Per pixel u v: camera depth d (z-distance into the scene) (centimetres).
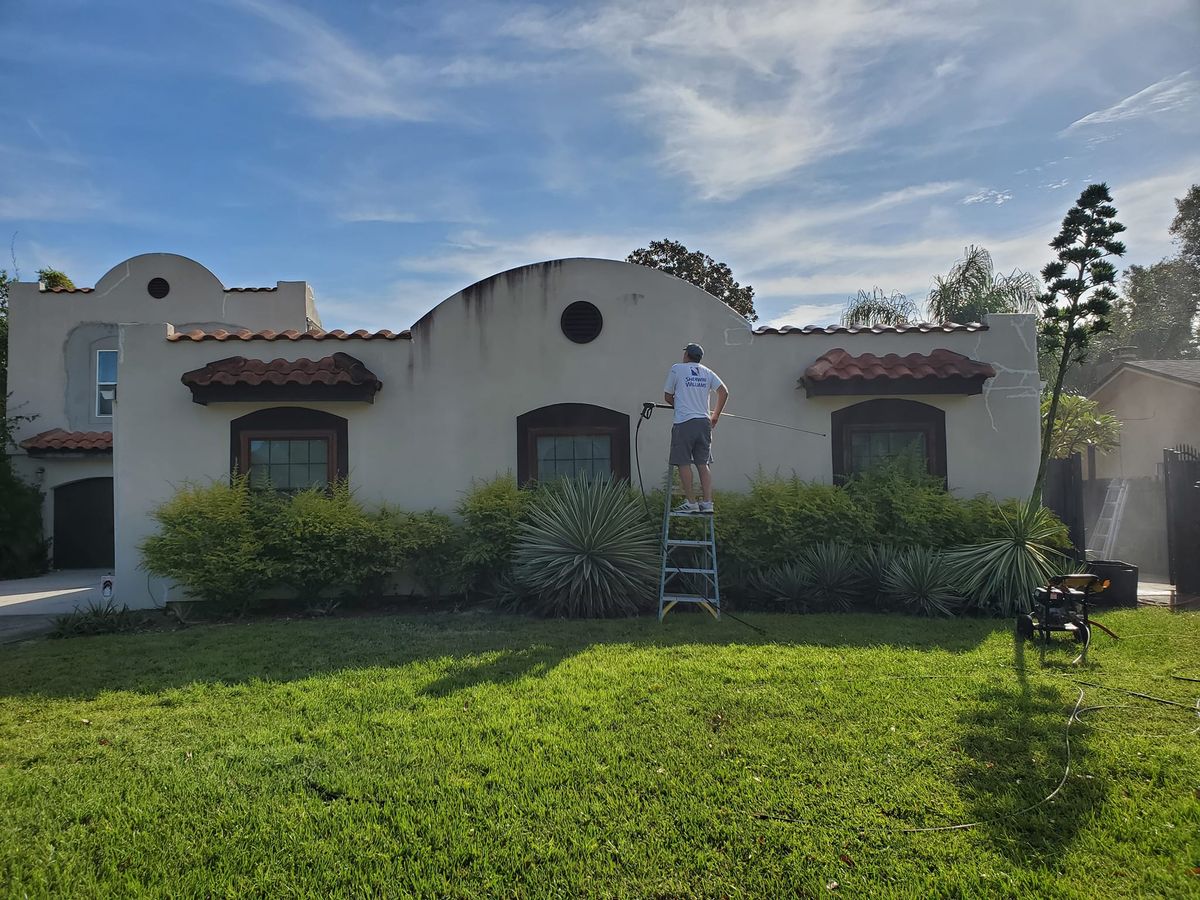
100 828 351
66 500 1706
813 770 401
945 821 351
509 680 566
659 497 958
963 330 1012
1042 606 671
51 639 796
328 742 446
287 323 1809
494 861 320
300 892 300
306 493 934
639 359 1019
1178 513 992
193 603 933
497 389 1015
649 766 408
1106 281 892
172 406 991
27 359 1756
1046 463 933
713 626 768
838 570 869
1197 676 574
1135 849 326
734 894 297
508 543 914
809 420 1009
